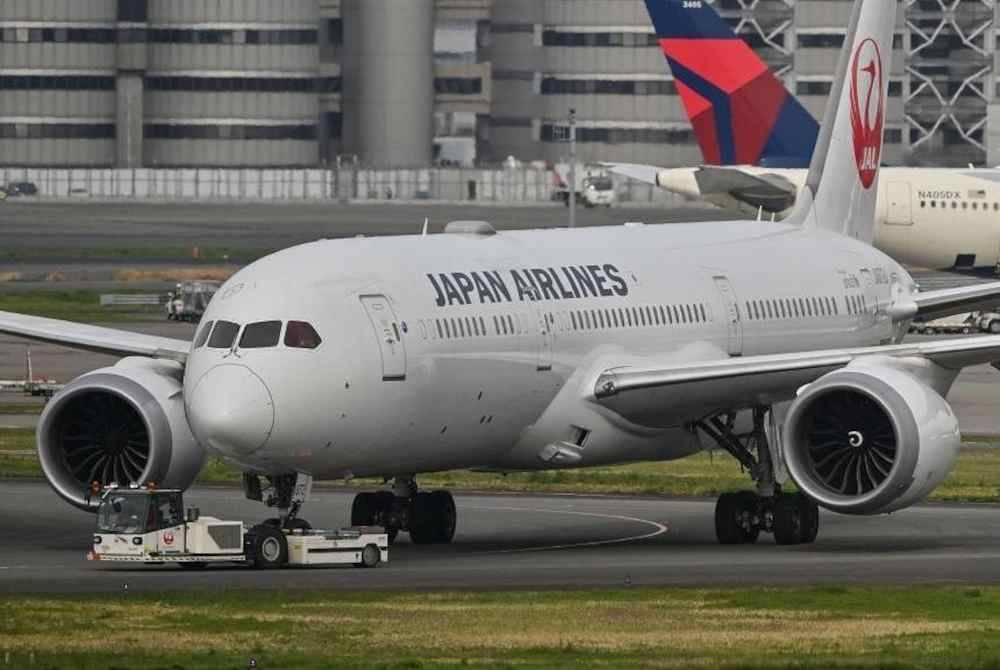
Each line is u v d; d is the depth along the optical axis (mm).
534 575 131500
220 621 110500
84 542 155125
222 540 133250
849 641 107000
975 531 170125
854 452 148250
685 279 170625
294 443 134625
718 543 161000
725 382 153875
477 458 152000
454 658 101000
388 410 139375
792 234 191375
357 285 140875
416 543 159875
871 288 192625
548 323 153250
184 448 144125
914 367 149375
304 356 134625
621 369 157000
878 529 171875
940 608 117688
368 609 114812
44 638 105438
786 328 179500
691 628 110188
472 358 145875
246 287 138875
